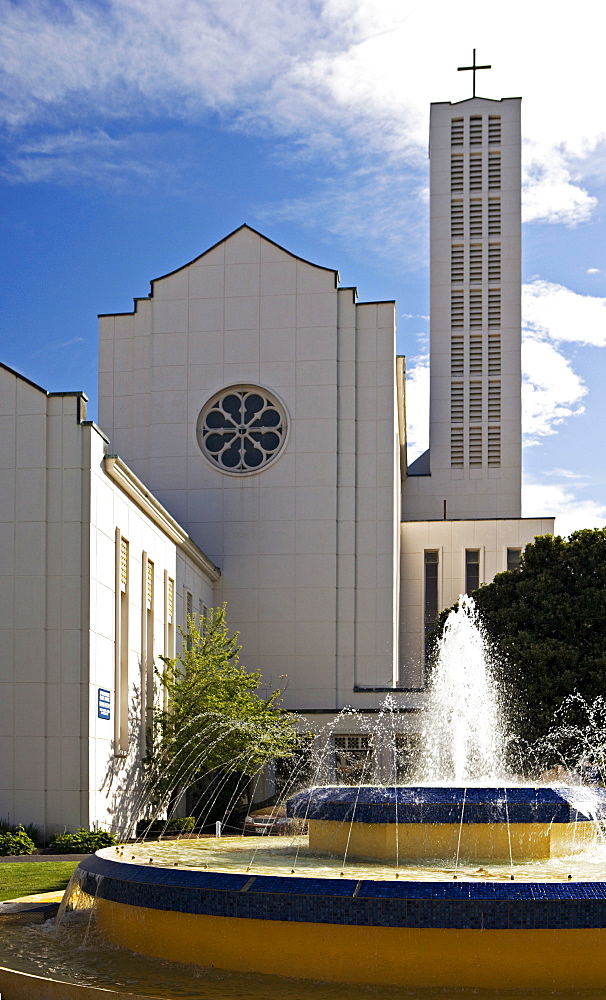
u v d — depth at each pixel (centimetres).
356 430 4741
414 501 6500
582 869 1233
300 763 4294
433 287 6762
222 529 4738
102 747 2966
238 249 4922
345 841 1358
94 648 2933
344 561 4644
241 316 4881
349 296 4825
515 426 6544
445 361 6669
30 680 2888
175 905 1098
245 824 2770
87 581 2916
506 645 3859
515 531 5359
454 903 993
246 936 1046
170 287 4947
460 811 1320
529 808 1326
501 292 6712
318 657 4578
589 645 3866
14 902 1492
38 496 2972
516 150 6850
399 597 5344
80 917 1259
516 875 1121
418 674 5284
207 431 4838
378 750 4322
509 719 3775
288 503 4716
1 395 3023
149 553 3572
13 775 2845
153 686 3581
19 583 2938
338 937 1009
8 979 1024
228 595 4684
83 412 3011
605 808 1393
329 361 4797
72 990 979
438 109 6944
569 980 977
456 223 6825
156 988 990
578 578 3991
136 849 1495
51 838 2798
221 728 3416
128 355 4941
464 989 976
